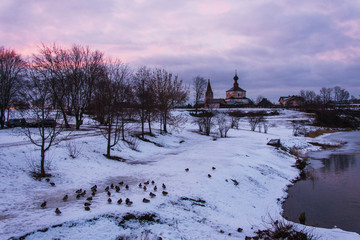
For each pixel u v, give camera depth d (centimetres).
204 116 4838
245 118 7175
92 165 1466
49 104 1260
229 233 770
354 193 1376
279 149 2578
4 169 1113
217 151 2086
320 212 1104
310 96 14200
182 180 1220
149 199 896
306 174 1866
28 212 740
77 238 595
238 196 1171
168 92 3312
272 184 1487
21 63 3084
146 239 646
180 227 750
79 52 3052
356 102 13462
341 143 3672
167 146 2684
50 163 1320
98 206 778
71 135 2305
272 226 850
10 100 3066
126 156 1867
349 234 832
